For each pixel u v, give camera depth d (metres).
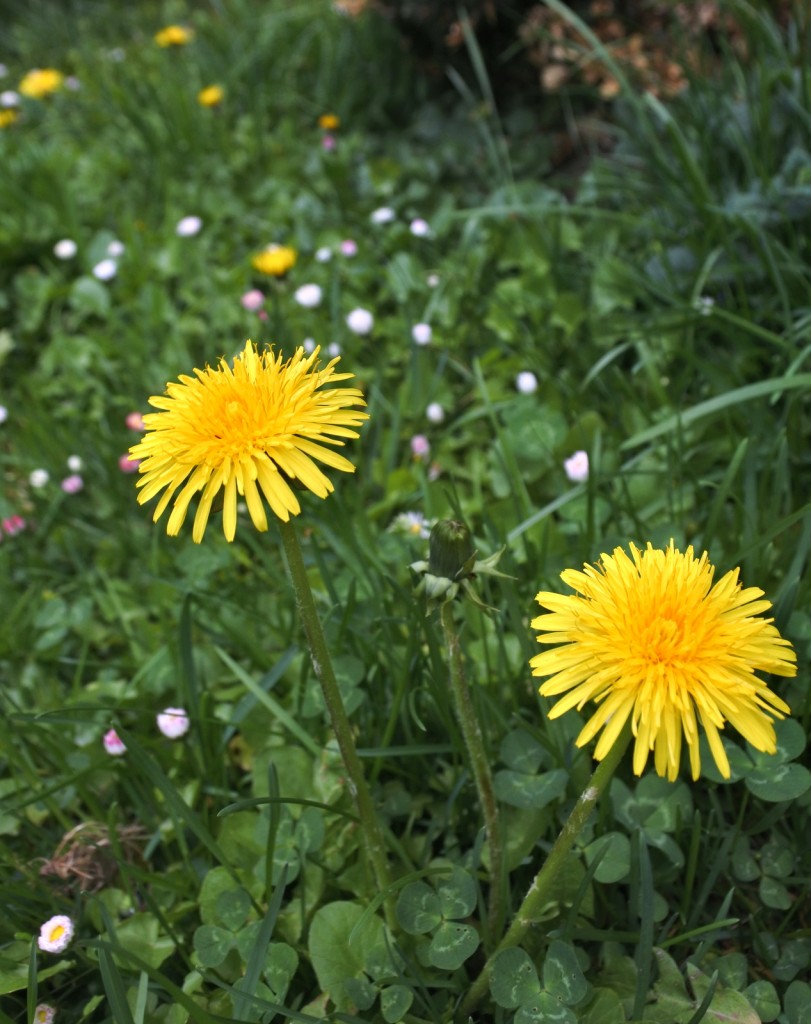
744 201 0.45
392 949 0.26
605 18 0.59
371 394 0.46
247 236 0.60
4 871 0.30
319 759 0.30
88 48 0.88
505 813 0.29
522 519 0.35
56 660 0.39
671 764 0.18
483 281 0.53
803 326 0.41
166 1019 0.26
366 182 0.61
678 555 0.20
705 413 0.35
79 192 0.67
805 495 0.37
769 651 0.19
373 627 0.32
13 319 0.59
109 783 0.33
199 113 0.71
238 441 0.20
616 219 0.49
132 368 0.52
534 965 0.24
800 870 0.28
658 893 0.28
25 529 0.45
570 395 0.43
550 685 0.19
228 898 0.27
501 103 0.66
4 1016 0.26
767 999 0.25
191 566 0.38
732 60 0.50
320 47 0.75
